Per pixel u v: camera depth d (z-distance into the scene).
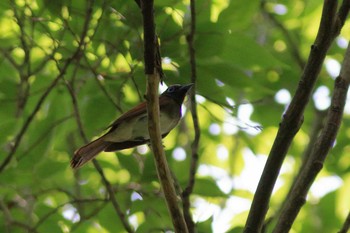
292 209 7.53
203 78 9.71
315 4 14.71
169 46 9.42
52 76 11.56
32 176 11.41
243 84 9.81
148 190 10.36
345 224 8.14
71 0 9.72
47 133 11.10
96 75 9.81
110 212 11.20
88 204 12.17
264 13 15.89
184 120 15.23
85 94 11.21
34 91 11.50
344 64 8.21
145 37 6.54
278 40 15.69
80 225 10.80
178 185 9.53
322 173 14.70
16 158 11.16
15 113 11.34
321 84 15.36
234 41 9.72
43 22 10.13
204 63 9.76
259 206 7.29
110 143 9.26
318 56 7.38
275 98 14.27
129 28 9.68
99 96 11.09
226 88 11.78
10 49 10.93
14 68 12.34
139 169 10.58
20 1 10.66
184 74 9.59
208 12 9.59
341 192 14.41
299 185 7.65
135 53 9.62
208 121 15.73
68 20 9.52
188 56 9.57
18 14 10.57
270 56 9.77
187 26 9.51
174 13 9.97
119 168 12.77
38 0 9.98
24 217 11.55
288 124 7.39
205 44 9.38
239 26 9.62
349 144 14.74
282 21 15.73
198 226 10.39
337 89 8.05
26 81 10.52
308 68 7.39
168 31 9.42
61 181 12.93
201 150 12.16
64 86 11.31
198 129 9.20
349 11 7.64
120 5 9.65
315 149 7.79
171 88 10.08
